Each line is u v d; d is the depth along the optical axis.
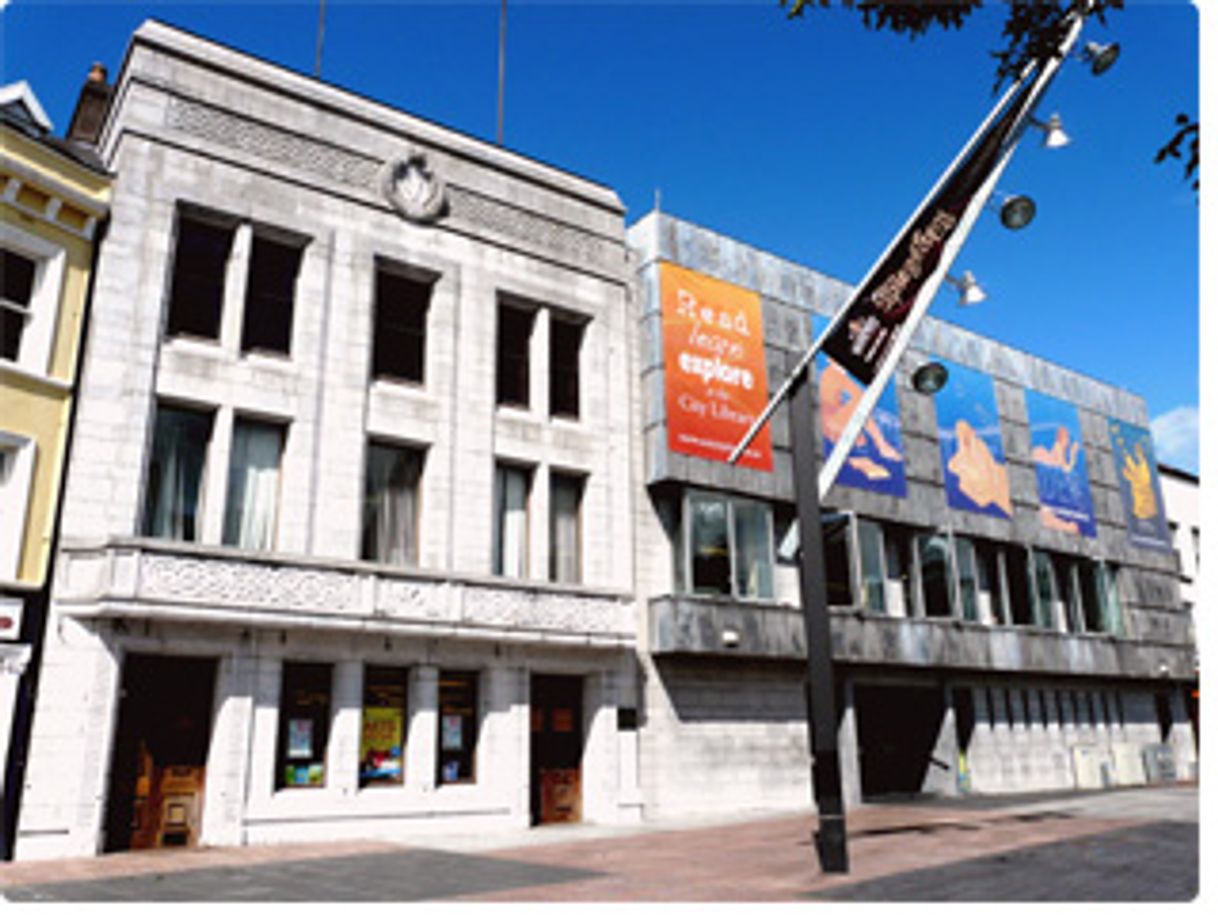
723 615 20.56
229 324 16.34
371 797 15.87
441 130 19.98
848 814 19.83
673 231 22.59
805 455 12.91
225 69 17.12
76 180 15.27
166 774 14.50
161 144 16.17
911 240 13.23
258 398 16.33
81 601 13.75
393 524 17.70
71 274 15.16
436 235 19.12
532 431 19.61
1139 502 34.81
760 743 21.36
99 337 14.98
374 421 17.52
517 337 20.47
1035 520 30.09
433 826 16.30
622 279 21.95
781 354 23.78
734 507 21.91
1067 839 14.12
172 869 12.12
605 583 19.73
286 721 15.57
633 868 12.03
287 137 17.67
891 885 10.37
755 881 10.86
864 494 24.91
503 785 17.27
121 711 14.29
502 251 20.06
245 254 16.73
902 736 26.20
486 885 10.75
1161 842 13.67
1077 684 30.69
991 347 30.94
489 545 18.31
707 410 21.77
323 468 16.75
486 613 17.28
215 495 15.60
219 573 14.68
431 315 18.92
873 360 13.16
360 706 16.03
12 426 13.99
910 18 8.36
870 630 23.69
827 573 23.89
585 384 20.84
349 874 11.63
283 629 15.45
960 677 26.70
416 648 16.78
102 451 14.62
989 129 13.09
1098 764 29.67
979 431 29.19
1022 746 27.92
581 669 18.84
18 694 13.21
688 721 20.33
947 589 26.44
